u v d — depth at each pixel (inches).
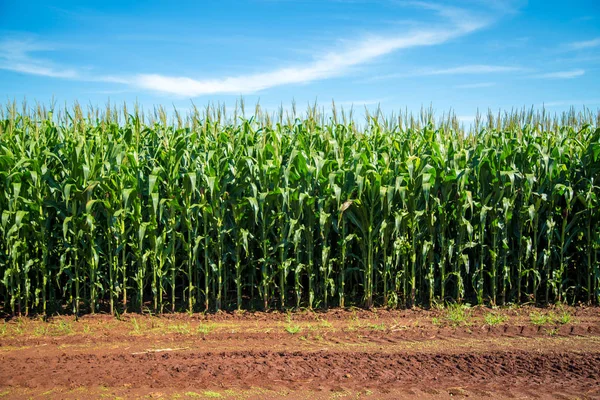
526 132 385.1
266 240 311.3
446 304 325.7
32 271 322.0
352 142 355.6
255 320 296.5
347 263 338.3
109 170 308.0
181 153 310.0
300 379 198.2
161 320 295.0
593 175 326.6
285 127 386.9
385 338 257.6
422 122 388.2
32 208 293.6
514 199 318.3
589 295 326.3
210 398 179.5
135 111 353.1
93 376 200.2
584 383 195.2
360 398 180.2
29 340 255.3
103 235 316.5
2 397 179.5
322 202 307.6
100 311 311.0
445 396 182.7
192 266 337.4
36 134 325.4
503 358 224.1
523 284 352.2
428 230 324.5
